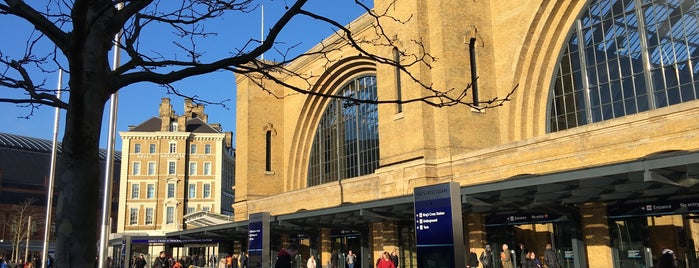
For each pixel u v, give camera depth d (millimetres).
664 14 24312
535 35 28875
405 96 29172
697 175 16312
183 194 89438
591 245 21703
